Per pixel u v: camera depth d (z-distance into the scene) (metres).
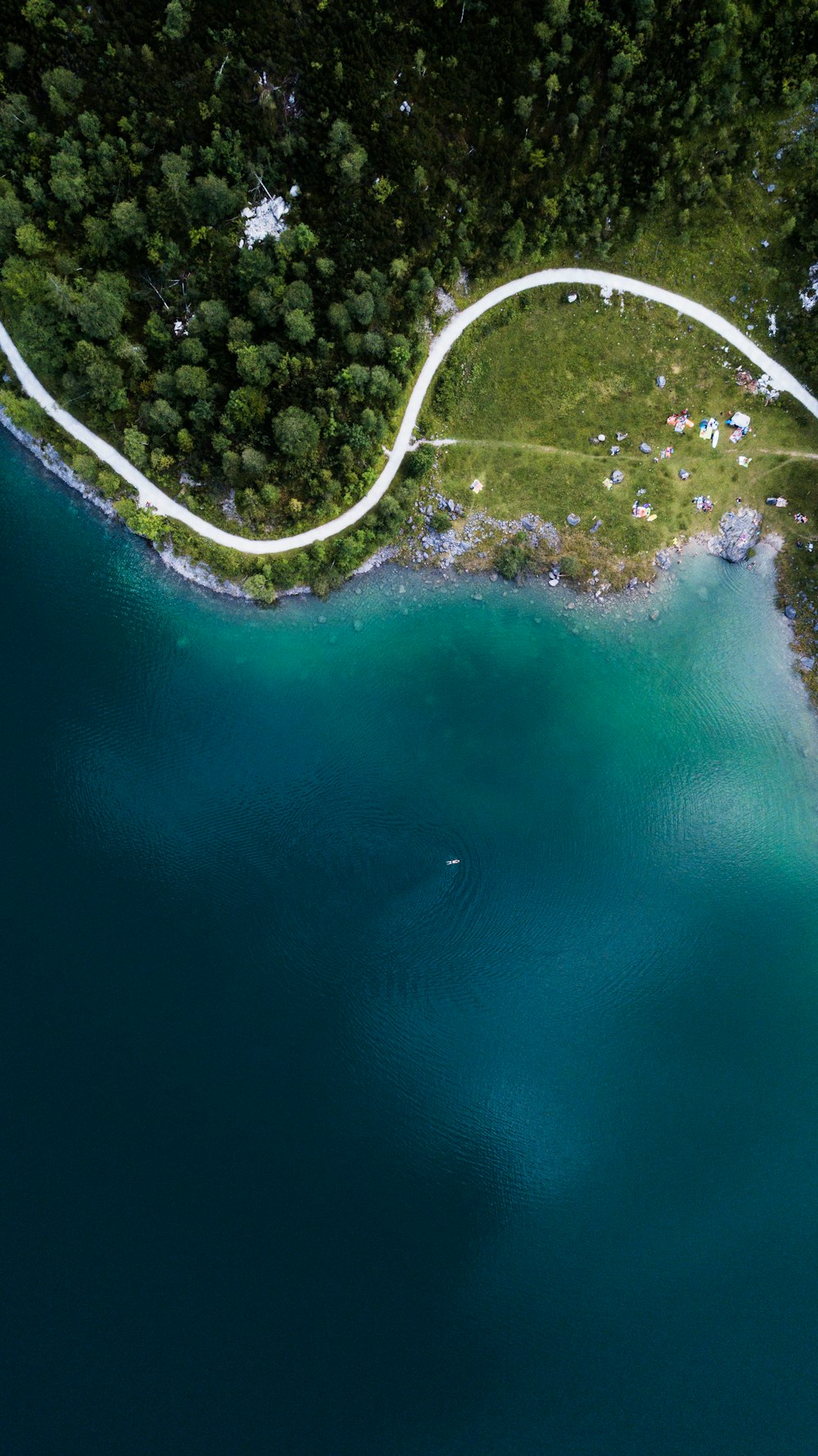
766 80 93.31
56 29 87.25
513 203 97.88
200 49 87.75
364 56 87.44
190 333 98.31
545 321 103.06
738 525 103.69
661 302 102.56
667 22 89.69
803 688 105.31
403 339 98.75
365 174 93.56
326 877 104.62
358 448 101.75
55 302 94.62
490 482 104.88
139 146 91.50
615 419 103.88
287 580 105.62
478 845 105.44
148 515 104.00
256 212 95.31
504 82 90.25
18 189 94.69
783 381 102.56
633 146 95.88
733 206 99.38
